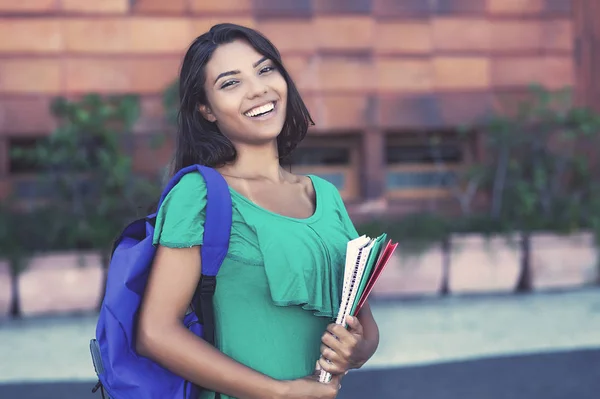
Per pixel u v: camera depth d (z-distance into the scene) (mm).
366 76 9227
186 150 2139
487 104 9406
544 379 5336
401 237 8320
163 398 1868
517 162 9062
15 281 7738
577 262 8617
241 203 1966
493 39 9422
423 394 5035
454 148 9570
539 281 8555
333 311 2014
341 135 9445
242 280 1936
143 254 1887
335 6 9148
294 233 1983
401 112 9281
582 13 9547
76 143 8172
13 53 8742
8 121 8719
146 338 1828
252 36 2092
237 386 1836
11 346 6562
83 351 6387
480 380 5336
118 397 1857
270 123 2078
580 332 6648
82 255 7828
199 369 1821
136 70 8891
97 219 8141
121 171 8094
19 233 8055
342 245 2080
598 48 9562
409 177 9547
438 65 9336
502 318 7238
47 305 7781
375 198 9234
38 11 8758
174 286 1854
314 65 9133
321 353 1951
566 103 9242
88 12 8820
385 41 9250
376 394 5043
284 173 2221
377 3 9227
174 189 1908
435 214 8844
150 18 8898
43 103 8766
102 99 8750
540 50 9484
